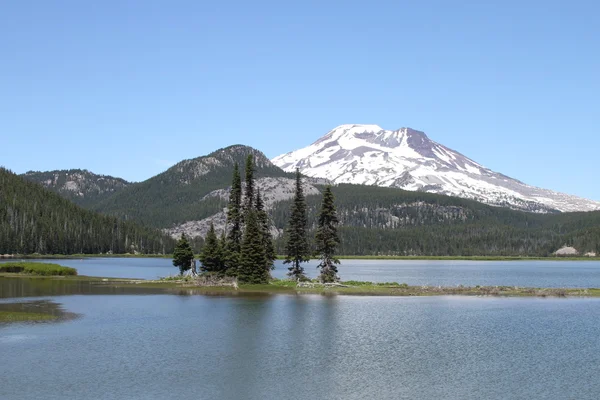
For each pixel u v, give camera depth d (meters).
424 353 55.03
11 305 82.56
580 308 86.94
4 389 42.47
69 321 69.50
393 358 52.97
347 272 199.88
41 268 141.38
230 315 76.50
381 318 75.31
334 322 71.62
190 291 106.38
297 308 84.06
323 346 57.75
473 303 92.00
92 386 43.41
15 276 136.62
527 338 62.41
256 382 45.12
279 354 54.19
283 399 41.31
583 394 42.69
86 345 56.47
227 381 45.28
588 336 63.69
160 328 66.25
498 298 99.50
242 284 115.56
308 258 125.19
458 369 49.22
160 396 41.50
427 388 43.97
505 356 53.94
